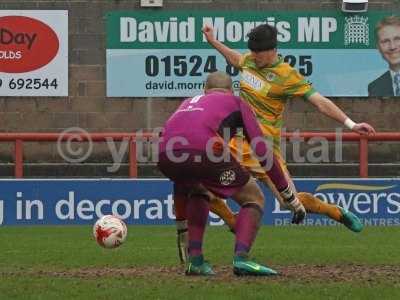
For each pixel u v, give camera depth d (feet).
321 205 67.10
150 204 110.52
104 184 110.32
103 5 139.44
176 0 139.23
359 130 61.98
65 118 139.23
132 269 66.08
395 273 63.21
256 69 64.75
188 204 60.23
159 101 139.03
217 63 139.03
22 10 138.92
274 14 138.82
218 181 57.11
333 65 139.44
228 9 138.82
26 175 132.57
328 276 61.05
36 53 139.23
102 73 139.85
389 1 139.85
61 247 85.20
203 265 60.49
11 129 138.92
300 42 139.23
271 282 56.75
